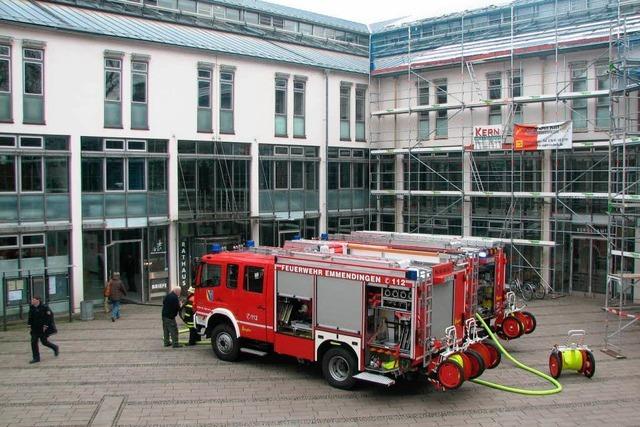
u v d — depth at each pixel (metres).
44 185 20.56
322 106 28.62
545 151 25.20
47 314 15.40
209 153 24.72
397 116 30.08
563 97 23.95
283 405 12.28
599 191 24.06
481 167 27.22
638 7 24.83
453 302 13.19
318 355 13.55
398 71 29.33
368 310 12.59
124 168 22.44
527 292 24.09
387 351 12.31
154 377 14.03
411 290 11.95
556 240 24.92
